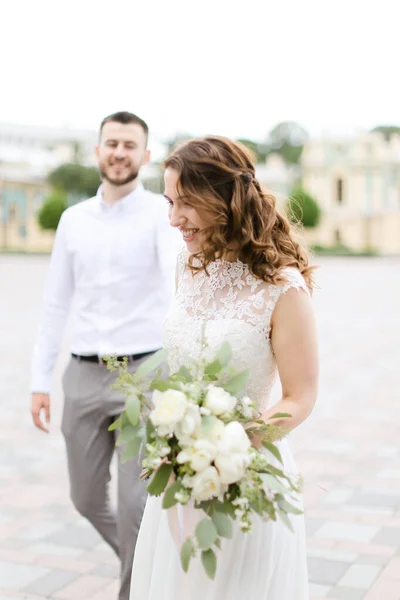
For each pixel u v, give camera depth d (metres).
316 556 4.44
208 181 2.27
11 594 3.99
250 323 2.31
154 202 3.73
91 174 68.88
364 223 71.50
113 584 4.14
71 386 3.67
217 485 1.99
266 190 2.39
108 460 3.69
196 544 2.07
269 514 2.06
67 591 4.05
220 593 2.28
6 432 7.40
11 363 11.46
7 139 78.75
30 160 69.31
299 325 2.29
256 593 2.30
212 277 2.39
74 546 4.65
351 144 71.81
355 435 7.26
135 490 3.47
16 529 4.92
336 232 71.75
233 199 2.28
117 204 3.70
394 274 36.69
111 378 3.61
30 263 43.81
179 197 2.31
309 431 7.42
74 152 71.25
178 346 2.42
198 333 2.36
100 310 3.67
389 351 12.65
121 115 3.67
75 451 3.66
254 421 2.14
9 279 30.06
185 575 2.29
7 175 65.19
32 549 4.60
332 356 12.18
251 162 2.37
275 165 75.00
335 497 5.49
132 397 2.08
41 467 6.29
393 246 71.25
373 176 71.75
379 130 94.50
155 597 2.35
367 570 4.24
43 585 4.11
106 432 3.67
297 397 2.31
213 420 2.01
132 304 3.66
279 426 2.23
